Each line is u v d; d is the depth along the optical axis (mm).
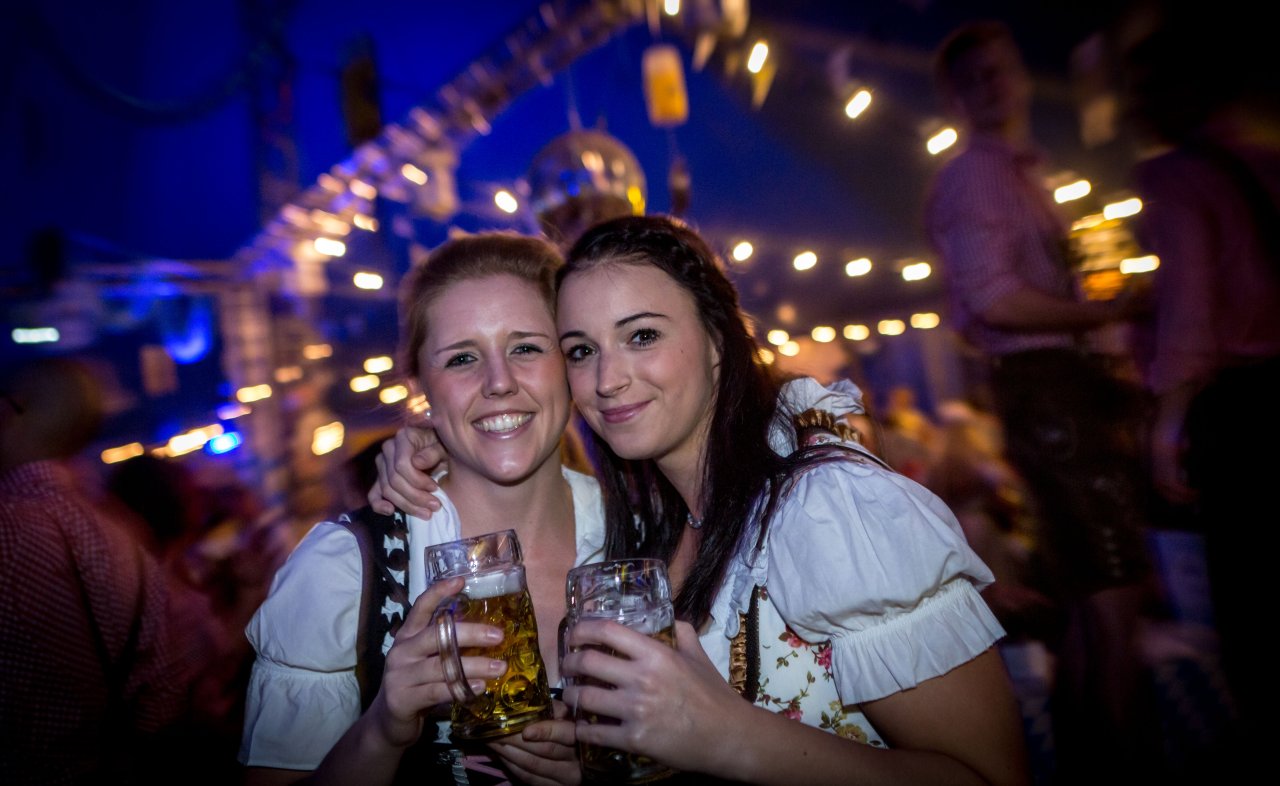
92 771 2162
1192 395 2016
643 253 1344
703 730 947
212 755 2867
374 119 6719
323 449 6723
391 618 1384
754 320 1495
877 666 1095
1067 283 2465
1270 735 1933
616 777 1015
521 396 1456
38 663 2062
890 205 6555
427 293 1479
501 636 1057
